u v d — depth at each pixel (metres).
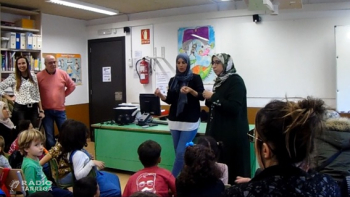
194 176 1.79
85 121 6.95
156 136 4.07
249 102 5.40
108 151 4.49
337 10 4.75
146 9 6.03
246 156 2.91
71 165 2.35
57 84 4.39
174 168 3.33
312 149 0.90
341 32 4.61
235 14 5.40
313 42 4.92
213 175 1.81
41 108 4.26
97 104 6.97
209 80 5.66
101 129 4.53
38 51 5.68
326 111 0.94
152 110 4.30
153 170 2.26
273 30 5.16
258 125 0.93
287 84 5.11
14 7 5.44
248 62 5.37
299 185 0.86
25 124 3.63
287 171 0.88
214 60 2.99
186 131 3.30
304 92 5.01
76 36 6.79
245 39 5.37
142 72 6.21
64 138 2.36
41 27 5.71
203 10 5.69
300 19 4.97
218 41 5.57
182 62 3.32
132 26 6.39
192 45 5.78
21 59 4.08
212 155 1.86
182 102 3.27
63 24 6.49
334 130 1.85
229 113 2.86
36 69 5.62
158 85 6.20
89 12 6.11
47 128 4.39
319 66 4.90
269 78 5.23
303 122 0.87
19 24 5.45
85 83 7.00
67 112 6.62
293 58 5.05
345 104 4.64
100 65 6.89
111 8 5.88
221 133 2.90
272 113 0.91
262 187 0.87
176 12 5.94
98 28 6.82
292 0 3.46
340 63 4.64
